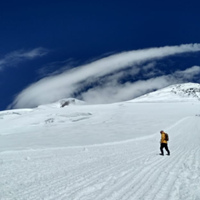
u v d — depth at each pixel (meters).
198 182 8.82
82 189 8.51
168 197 7.11
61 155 18.45
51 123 84.75
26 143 36.78
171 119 73.69
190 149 21.25
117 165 13.38
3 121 114.38
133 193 7.69
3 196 8.02
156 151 20.75
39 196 7.88
